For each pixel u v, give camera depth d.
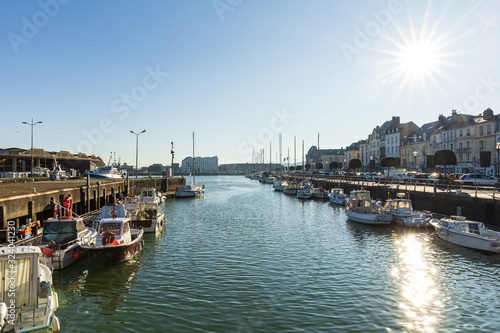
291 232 27.89
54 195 28.41
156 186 70.56
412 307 12.92
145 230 26.48
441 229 23.88
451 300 13.61
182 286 15.17
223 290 14.63
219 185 122.19
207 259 19.58
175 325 11.50
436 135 83.94
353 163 85.31
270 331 11.05
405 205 31.33
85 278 16.33
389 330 11.15
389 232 27.67
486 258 19.50
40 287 10.77
